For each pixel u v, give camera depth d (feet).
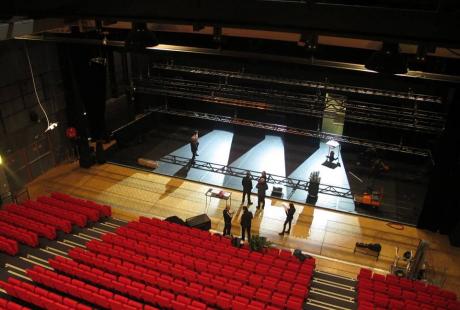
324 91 69.87
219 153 75.51
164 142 79.87
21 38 38.19
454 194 52.42
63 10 26.32
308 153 76.07
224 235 52.60
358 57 33.35
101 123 75.66
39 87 63.41
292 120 76.07
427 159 71.15
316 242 53.42
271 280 41.34
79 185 64.49
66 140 71.20
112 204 59.82
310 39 23.59
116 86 78.02
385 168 67.87
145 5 23.89
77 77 66.08
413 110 62.28
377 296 39.52
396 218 58.80
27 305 36.73
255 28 22.12
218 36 26.76
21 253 45.21
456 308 38.75
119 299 36.17
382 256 51.31
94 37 37.78
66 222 49.47
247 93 74.02
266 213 58.95
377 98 68.69
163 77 80.59
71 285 36.76
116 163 71.26
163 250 45.01
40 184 64.44
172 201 61.05
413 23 19.53
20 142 61.67
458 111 47.60
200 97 74.84
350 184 66.59
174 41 39.68
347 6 20.16
